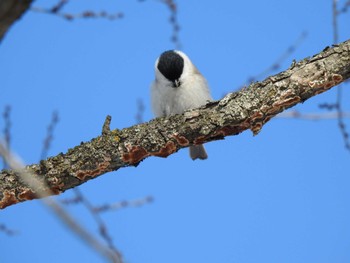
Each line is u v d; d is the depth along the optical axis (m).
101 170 7.12
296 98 6.99
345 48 7.00
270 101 6.94
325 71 6.94
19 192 6.91
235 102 7.00
